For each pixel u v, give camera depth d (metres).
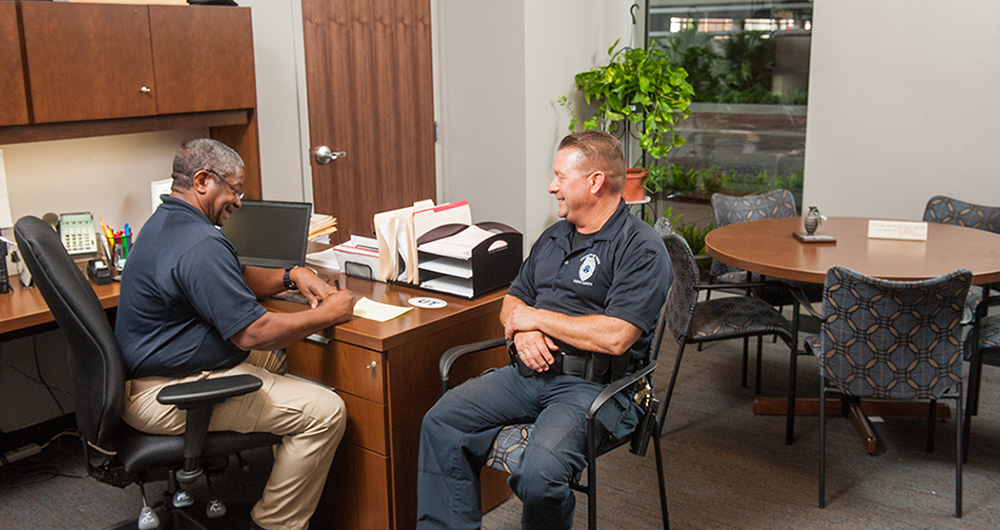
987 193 4.01
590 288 2.18
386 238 2.58
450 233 2.66
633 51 4.73
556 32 4.63
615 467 2.89
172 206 2.11
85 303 1.91
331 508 2.41
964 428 2.90
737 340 4.26
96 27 2.67
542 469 1.93
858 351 2.52
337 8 3.99
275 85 3.75
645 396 2.20
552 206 4.83
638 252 2.10
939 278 2.34
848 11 4.22
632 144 5.14
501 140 4.61
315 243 3.28
